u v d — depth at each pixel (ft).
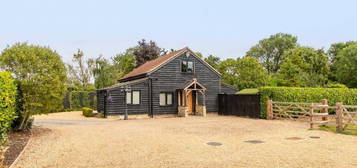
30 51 41.98
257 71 120.26
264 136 38.29
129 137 38.06
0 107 27.91
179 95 84.12
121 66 152.76
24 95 41.19
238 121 59.98
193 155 26.58
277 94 63.57
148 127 50.42
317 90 67.97
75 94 106.83
